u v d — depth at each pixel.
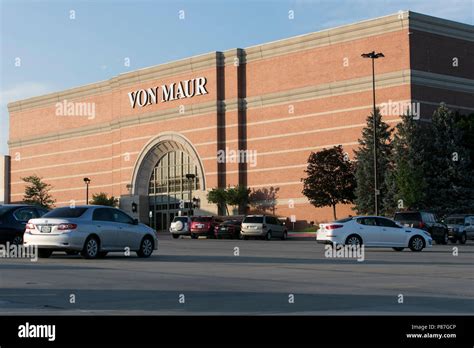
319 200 62.38
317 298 13.87
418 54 61.44
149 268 20.77
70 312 11.96
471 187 56.78
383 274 19.25
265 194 71.38
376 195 52.31
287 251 32.62
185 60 78.44
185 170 79.81
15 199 101.12
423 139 56.91
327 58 66.88
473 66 65.38
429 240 33.00
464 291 15.27
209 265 22.14
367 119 58.88
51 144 96.44
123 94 86.00
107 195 88.19
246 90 73.94
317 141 67.25
